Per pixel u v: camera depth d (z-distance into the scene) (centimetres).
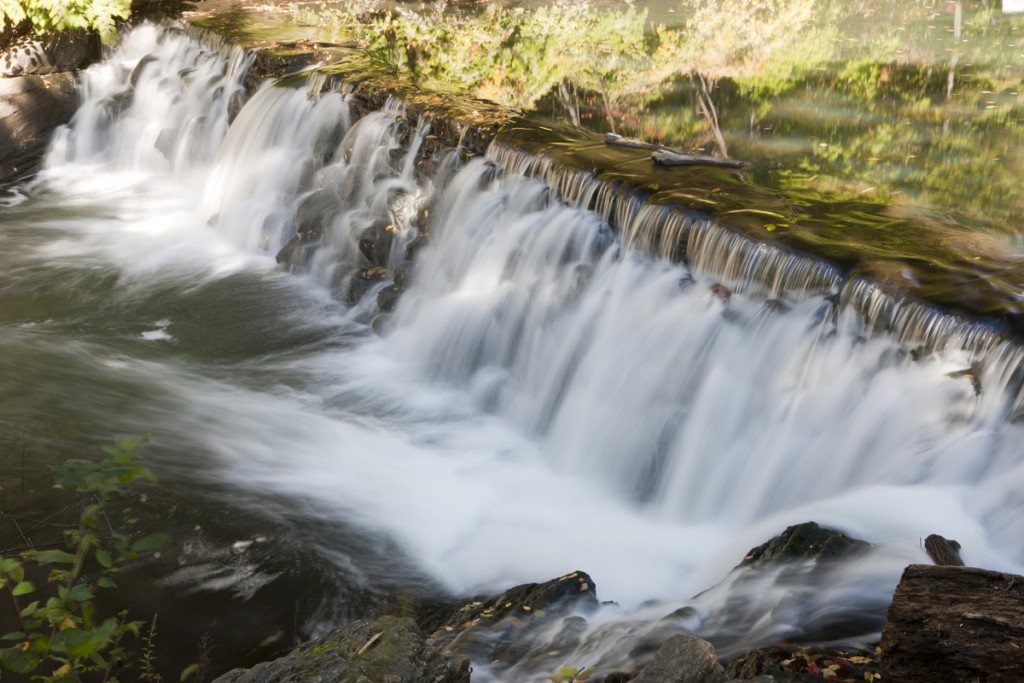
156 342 896
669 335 690
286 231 1062
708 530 627
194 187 1245
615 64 1134
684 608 455
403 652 372
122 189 1263
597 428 714
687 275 704
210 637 532
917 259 614
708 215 700
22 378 802
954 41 1144
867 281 592
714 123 1005
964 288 572
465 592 580
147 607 546
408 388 832
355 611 560
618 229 767
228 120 1230
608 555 604
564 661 437
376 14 1327
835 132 965
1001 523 486
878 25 1182
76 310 953
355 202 1009
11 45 1299
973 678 336
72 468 392
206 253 1077
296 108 1112
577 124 1048
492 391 798
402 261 942
